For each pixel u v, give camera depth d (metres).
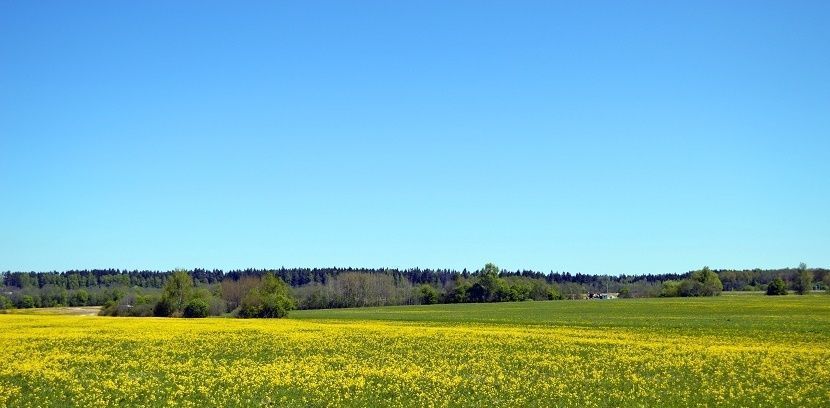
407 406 29.42
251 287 102.62
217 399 30.23
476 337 55.50
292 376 35.78
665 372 37.53
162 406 28.88
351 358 42.62
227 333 57.53
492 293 171.50
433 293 165.75
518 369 38.75
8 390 30.94
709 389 33.03
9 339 50.50
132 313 97.56
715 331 62.12
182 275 98.25
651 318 82.38
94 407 28.67
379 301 160.88
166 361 40.66
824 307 100.56
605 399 30.94
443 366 39.56
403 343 50.84
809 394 31.88
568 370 38.41
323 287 156.88
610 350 46.75
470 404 29.77
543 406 29.47
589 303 134.50
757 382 34.88
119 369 37.59
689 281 175.38
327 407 29.14
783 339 54.75
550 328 66.50
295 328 63.94
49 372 35.75
